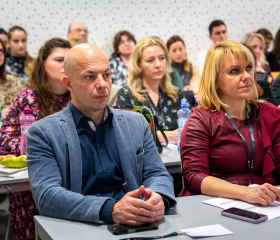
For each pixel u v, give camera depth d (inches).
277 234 50.3
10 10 223.5
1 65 154.6
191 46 260.5
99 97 61.3
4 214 110.6
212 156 75.2
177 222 55.1
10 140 98.8
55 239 49.8
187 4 255.6
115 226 52.4
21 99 102.3
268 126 76.5
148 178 65.8
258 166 75.4
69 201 56.2
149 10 247.9
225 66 74.4
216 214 58.1
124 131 66.2
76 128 64.1
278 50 234.5
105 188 64.5
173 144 111.3
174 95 127.8
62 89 104.9
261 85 141.3
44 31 230.2
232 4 266.2
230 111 76.9
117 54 218.4
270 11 276.4
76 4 233.6
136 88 125.3
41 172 60.2
